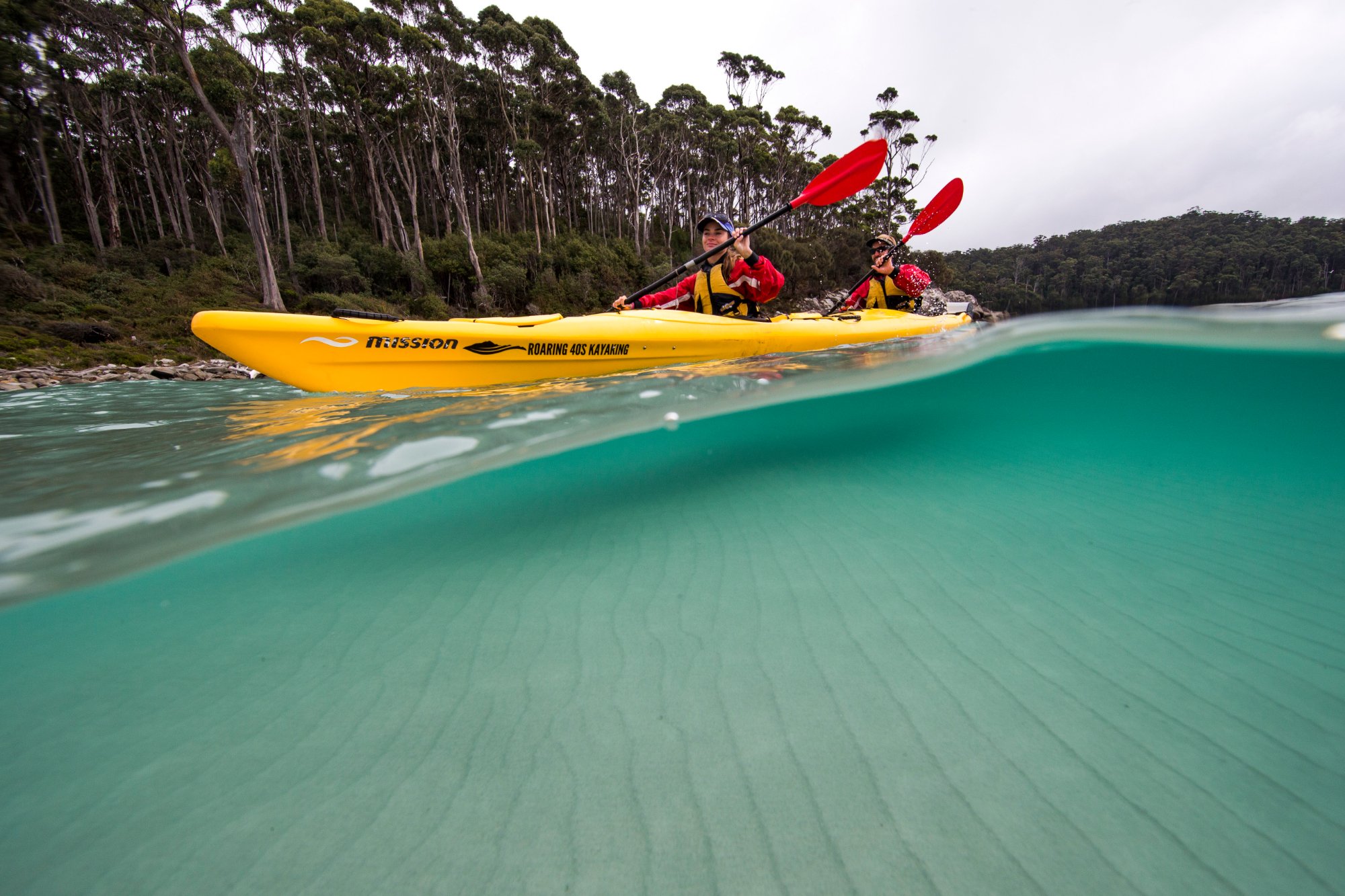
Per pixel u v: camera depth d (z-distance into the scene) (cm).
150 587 134
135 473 155
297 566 158
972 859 66
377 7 2175
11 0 1653
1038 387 286
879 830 71
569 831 73
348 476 151
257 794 81
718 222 402
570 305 2216
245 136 1619
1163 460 248
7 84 1739
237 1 1880
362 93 2147
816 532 173
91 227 1997
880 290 610
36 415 313
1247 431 276
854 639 115
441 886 66
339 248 1995
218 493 136
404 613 133
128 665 113
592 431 200
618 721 94
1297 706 90
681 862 68
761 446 265
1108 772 78
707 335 345
